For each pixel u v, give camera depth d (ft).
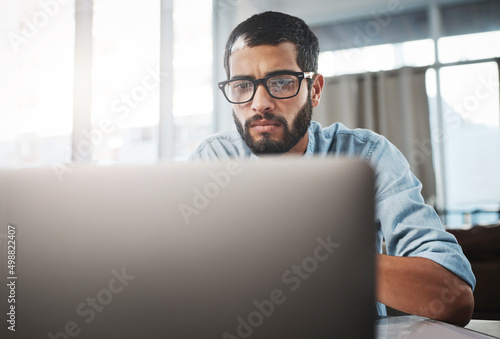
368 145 3.40
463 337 1.87
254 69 3.17
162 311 1.39
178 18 10.94
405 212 2.72
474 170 13.15
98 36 9.41
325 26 14.34
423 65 13.50
